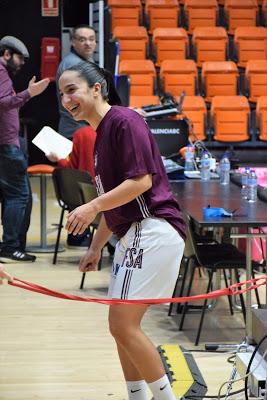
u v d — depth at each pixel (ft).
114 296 13.21
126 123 12.82
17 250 27.58
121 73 43.09
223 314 21.95
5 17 49.26
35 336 19.88
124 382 16.83
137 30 45.75
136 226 13.16
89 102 13.07
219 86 44.11
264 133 41.65
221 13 49.57
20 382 16.81
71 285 24.63
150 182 12.87
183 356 16.81
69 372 17.42
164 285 13.17
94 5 46.85
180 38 46.37
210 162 27.37
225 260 19.80
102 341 19.57
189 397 14.93
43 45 49.14
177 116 31.58
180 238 13.26
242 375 13.94
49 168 29.09
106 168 13.11
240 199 21.62
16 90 49.62
